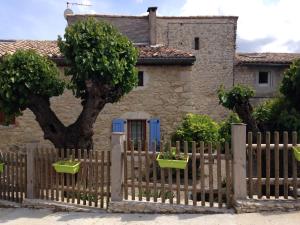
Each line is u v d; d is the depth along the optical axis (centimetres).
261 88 1780
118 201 652
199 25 1780
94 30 784
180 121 1259
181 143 1020
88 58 752
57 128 834
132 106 1265
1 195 763
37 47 1367
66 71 834
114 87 830
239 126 611
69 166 679
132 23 1667
